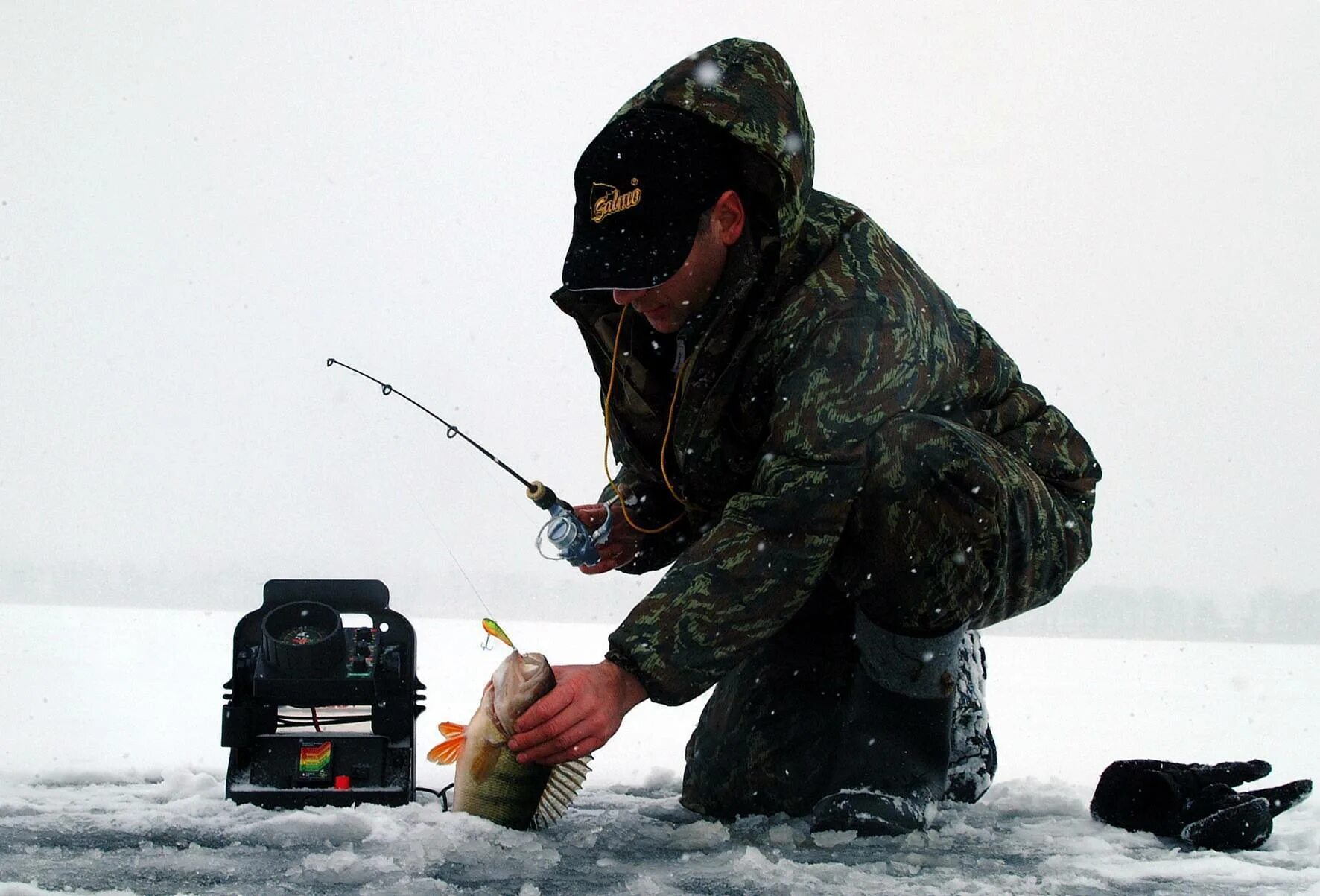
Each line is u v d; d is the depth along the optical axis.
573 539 2.45
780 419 2.01
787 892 1.64
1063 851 2.01
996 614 2.37
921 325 2.13
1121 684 9.39
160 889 1.58
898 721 2.10
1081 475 2.51
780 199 2.05
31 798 2.36
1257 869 1.85
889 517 1.99
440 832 1.91
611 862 1.84
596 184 2.09
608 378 2.55
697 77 2.11
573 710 1.84
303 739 2.20
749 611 1.92
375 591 2.29
